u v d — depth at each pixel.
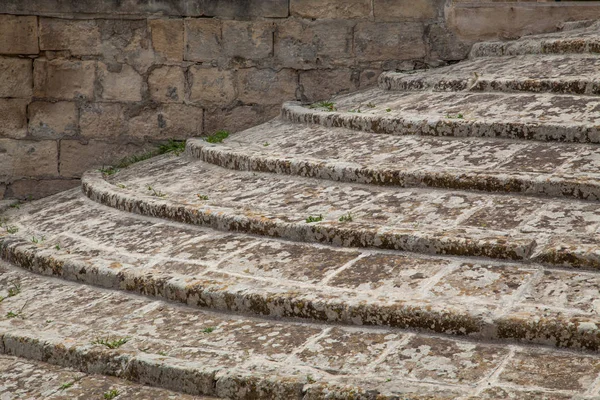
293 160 7.68
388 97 9.46
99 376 5.10
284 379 4.52
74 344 5.30
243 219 6.66
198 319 5.57
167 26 9.81
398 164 7.26
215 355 4.98
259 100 10.07
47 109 9.73
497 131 7.48
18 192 9.78
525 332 4.71
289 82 10.10
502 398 4.14
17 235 7.91
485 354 4.66
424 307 4.99
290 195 7.20
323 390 4.38
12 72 9.60
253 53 10.00
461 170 6.77
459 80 9.02
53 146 9.79
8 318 6.00
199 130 9.99
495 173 6.57
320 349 4.93
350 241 6.07
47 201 9.37
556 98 8.05
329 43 10.09
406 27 10.17
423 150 7.55
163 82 9.89
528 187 6.32
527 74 8.80
